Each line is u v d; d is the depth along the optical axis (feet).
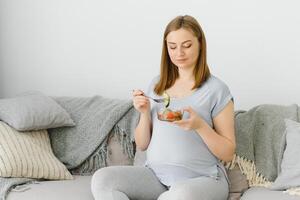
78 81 9.44
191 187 6.05
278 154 7.41
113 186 6.24
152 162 6.83
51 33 9.41
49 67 9.48
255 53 8.71
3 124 7.54
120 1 9.14
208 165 6.75
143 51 9.16
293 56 8.57
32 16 9.42
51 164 7.48
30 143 7.54
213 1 8.77
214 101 6.85
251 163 7.47
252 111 7.88
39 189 6.81
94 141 7.99
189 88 7.02
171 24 6.84
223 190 6.59
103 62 9.32
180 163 6.66
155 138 6.91
